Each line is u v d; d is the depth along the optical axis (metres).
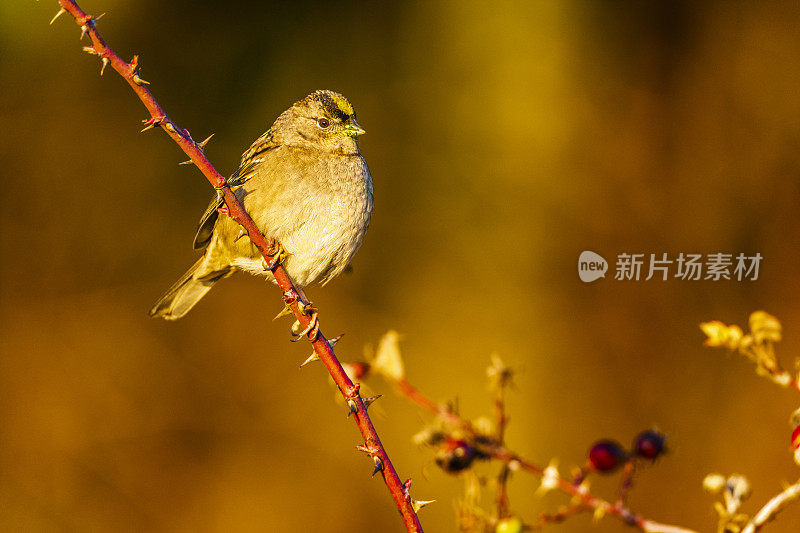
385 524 10.64
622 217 12.41
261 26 13.02
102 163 12.38
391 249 12.66
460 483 10.49
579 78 13.08
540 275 12.29
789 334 11.24
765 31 12.57
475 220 12.70
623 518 3.86
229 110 12.80
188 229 12.41
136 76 3.59
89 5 12.41
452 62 13.35
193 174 12.57
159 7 12.73
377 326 12.19
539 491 3.97
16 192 12.02
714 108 12.56
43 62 12.35
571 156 12.78
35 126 12.24
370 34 13.35
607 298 11.88
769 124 12.30
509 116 13.02
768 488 10.05
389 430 11.08
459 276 12.39
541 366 11.55
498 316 11.98
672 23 12.97
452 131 13.11
